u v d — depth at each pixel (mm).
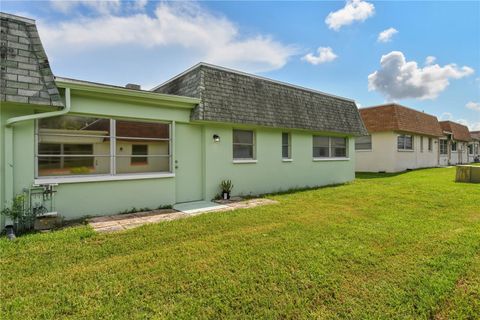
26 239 4562
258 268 3473
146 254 3955
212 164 8477
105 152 6648
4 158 5168
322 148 12500
